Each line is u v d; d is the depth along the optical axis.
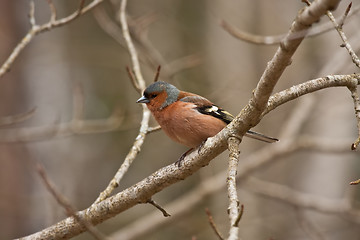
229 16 16.73
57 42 19.72
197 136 8.07
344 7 14.34
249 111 5.82
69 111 20.02
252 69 16.45
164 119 8.26
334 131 16.02
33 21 9.23
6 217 15.73
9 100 17.80
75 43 19.56
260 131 16.22
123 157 18.36
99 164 18.41
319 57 16.36
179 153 17.80
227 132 6.00
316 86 5.99
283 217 15.37
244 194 15.48
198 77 17.66
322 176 15.56
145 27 13.62
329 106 15.13
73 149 18.61
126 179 18.17
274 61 5.10
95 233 5.84
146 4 19.02
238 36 9.23
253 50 16.64
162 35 18.69
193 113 8.04
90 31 20.84
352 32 15.73
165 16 17.72
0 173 16.03
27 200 15.16
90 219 6.80
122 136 18.64
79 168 18.16
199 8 18.55
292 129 13.71
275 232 14.09
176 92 8.47
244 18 16.67
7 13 18.48
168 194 17.42
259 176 16.48
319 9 4.29
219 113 8.28
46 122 19.44
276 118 16.50
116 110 13.49
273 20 16.75
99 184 18.16
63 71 20.55
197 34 18.36
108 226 15.98
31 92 19.53
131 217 16.39
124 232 13.21
